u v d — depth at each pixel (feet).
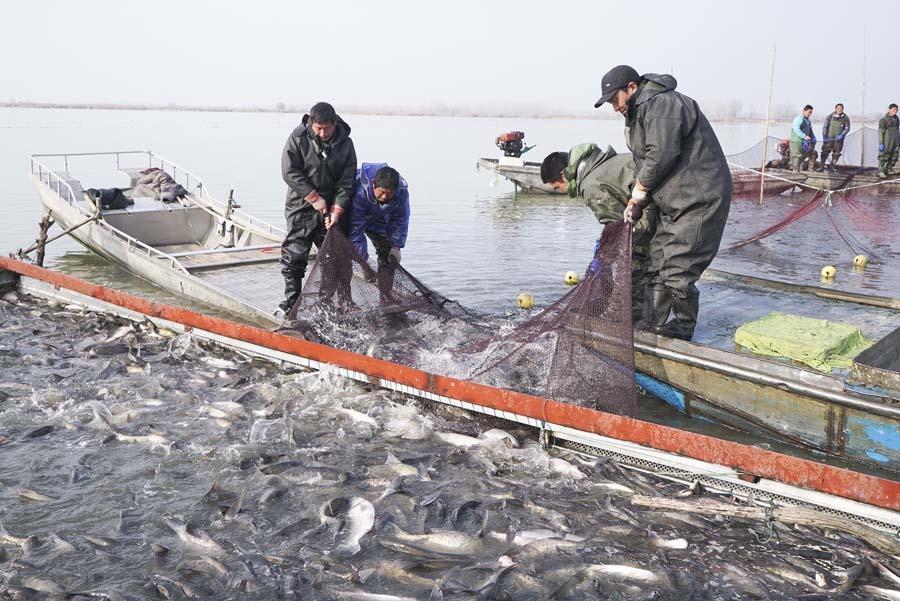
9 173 84.33
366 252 27.76
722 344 24.12
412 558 15.57
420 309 27.78
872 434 18.67
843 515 16.51
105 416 22.04
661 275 22.52
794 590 14.73
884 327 25.99
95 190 42.83
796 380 19.65
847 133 74.90
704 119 20.74
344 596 14.55
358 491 18.28
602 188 22.94
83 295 32.14
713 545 16.16
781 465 17.07
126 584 14.79
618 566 15.06
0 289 35.17
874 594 14.51
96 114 437.58
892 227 54.03
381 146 159.74
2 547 15.98
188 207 44.42
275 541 16.34
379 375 23.34
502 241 51.24
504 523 16.92
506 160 80.89
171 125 264.31
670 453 18.57
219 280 34.83
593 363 20.86
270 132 217.77
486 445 20.15
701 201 20.89
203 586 14.83
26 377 24.93
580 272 41.91
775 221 55.67
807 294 30.12
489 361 23.57
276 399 23.35
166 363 26.32
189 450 20.34
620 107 21.18
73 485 18.54
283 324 26.17
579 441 19.98
